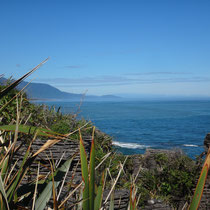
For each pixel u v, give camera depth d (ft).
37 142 17.80
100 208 3.36
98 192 3.44
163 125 367.04
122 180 21.59
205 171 2.51
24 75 2.82
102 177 3.57
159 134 257.55
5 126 3.02
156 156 38.27
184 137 240.94
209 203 25.90
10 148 3.39
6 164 3.36
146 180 31.63
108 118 448.24
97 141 27.07
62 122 29.32
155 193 28.84
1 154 3.89
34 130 3.04
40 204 3.41
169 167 34.09
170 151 40.55
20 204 3.37
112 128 290.76
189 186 29.63
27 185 3.85
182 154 38.29
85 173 2.73
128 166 35.83
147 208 18.24
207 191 26.96
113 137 35.06
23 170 3.29
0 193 2.75
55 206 3.12
